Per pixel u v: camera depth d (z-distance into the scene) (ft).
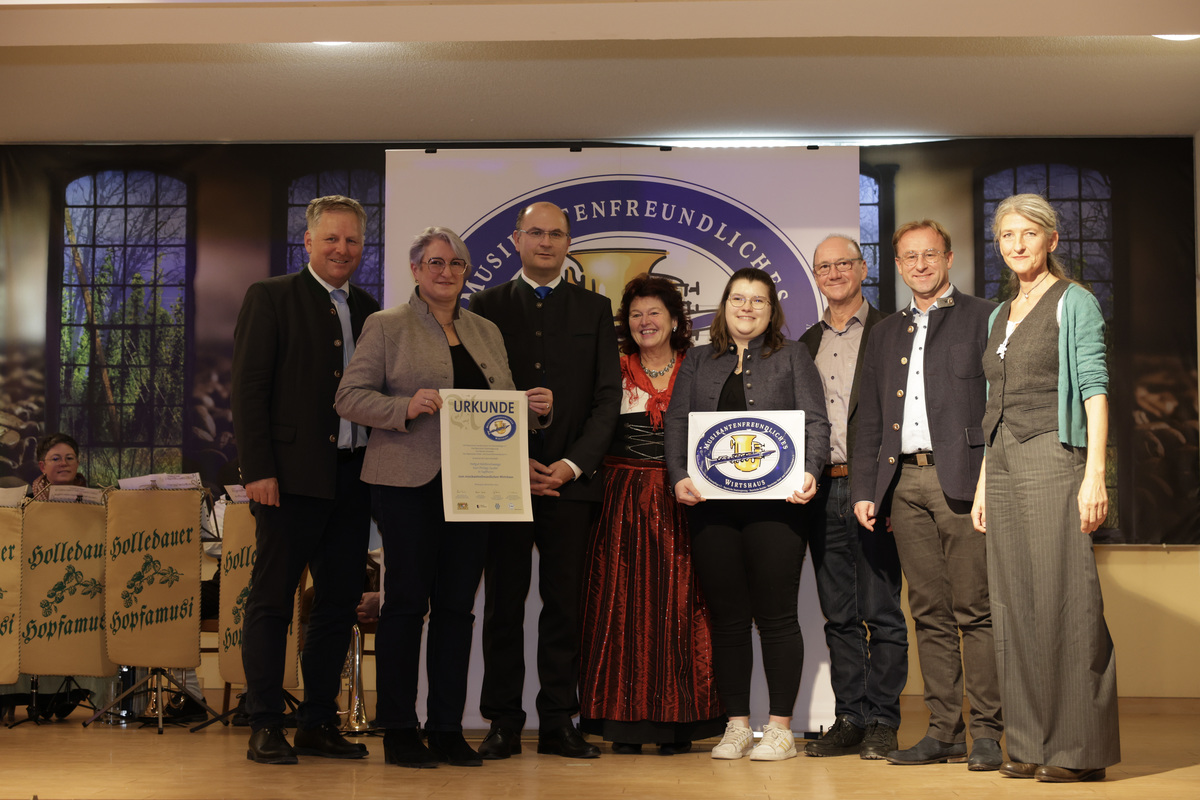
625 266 13.96
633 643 11.12
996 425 9.96
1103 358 9.55
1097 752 9.29
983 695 10.25
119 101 17.40
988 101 17.30
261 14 11.89
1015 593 9.71
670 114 18.06
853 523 11.52
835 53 15.60
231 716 14.35
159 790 8.68
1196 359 18.22
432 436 10.03
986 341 10.50
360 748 10.55
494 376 10.53
